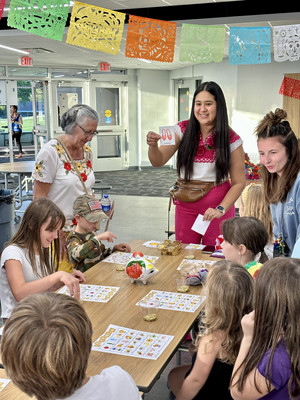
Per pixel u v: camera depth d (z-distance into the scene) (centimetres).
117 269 313
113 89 1474
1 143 1416
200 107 354
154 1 695
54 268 304
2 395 174
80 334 119
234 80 1206
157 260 335
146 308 244
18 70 1349
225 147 361
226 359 203
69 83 1403
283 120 267
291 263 146
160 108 1527
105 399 129
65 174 354
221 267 207
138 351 208
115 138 1509
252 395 150
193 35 353
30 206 276
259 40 359
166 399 309
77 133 351
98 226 338
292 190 266
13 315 121
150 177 1355
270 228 347
